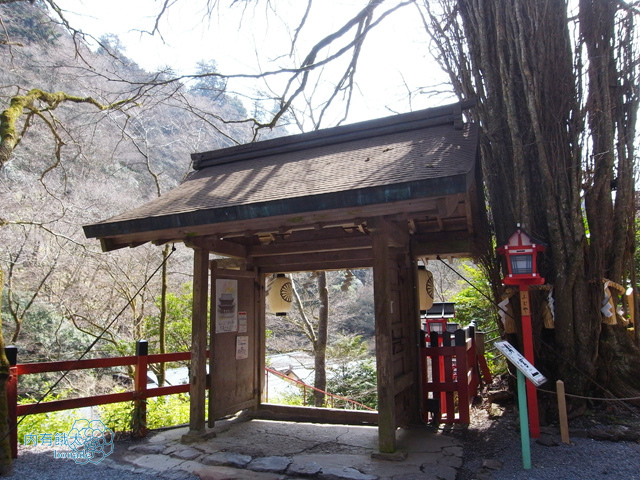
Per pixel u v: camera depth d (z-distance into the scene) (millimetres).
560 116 4965
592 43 5012
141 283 11164
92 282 11000
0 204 9508
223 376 5301
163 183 13711
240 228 4430
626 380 4602
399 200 3404
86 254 10195
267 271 6066
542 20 5055
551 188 4812
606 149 4816
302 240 5641
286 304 6016
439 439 4535
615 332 4762
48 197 10008
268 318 14664
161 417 6473
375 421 5285
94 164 11414
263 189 4488
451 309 8500
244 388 5672
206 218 4160
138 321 11680
